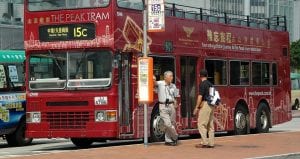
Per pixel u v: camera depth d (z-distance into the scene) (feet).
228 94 76.43
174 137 59.47
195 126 71.05
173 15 69.05
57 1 62.80
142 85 57.31
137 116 62.49
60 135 61.87
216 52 75.10
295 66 244.22
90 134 60.54
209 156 50.01
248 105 80.43
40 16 63.46
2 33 133.90
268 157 49.03
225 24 77.30
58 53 62.49
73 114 61.36
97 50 60.90
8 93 71.67
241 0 267.18
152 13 57.16
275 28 88.89
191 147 57.31
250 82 81.20
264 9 286.25
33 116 63.31
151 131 64.69
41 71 63.26
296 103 185.88
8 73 71.82
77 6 61.77
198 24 72.64
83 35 61.26
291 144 61.00
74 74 61.62
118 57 60.80
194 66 71.77
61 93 61.98
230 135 77.41
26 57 64.23
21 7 144.46
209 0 246.68
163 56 66.54
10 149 68.69
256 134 74.74
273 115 86.12
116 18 60.54
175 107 61.05
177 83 68.44
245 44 80.74
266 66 85.05
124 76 61.57
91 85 60.85
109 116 59.93
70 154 50.67
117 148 55.93
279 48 88.63
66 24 62.18
